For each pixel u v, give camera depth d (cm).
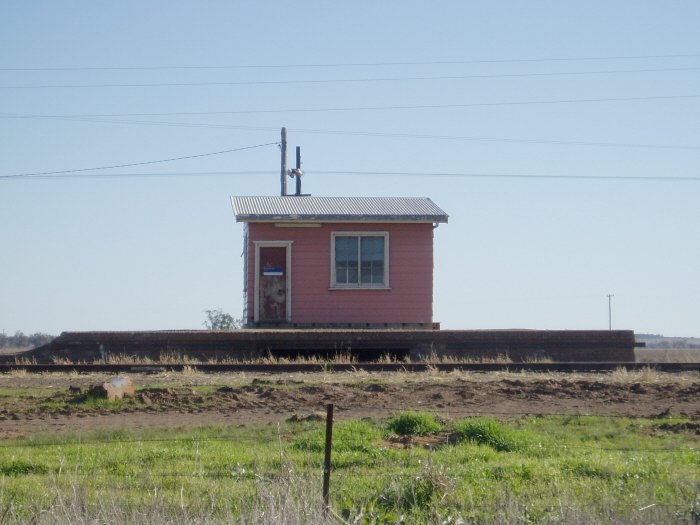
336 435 1351
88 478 1065
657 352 4722
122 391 1794
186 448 1296
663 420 1575
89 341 2672
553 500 987
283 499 889
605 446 1339
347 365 2394
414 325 3203
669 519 907
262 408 1711
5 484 1041
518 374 2258
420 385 1984
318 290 3197
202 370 2356
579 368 2420
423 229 3241
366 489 1024
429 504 960
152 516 876
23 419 1612
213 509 909
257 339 2714
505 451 1305
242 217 3167
